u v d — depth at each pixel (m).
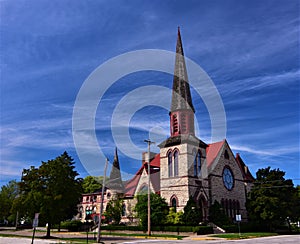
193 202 46.91
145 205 49.84
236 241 31.98
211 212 49.47
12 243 32.25
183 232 43.34
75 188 45.00
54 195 42.94
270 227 54.09
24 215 46.66
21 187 45.03
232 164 59.00
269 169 55.66
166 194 50.97
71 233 52.78
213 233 44.69
